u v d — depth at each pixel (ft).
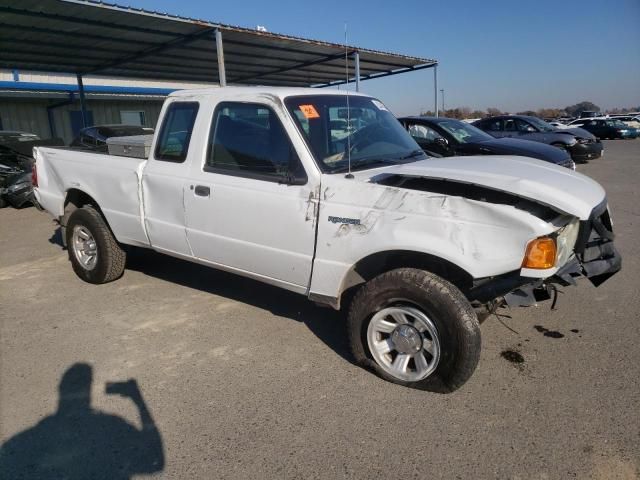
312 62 49.06
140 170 14.57
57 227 27.25
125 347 12.63
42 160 18.28
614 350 11.84
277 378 11.03
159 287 16.92
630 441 8.66
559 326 13.16
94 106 70.85
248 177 12.11
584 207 9.30
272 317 14.28
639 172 43.83
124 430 9.39
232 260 12.96
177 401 10.25
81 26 33.01
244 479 8.10
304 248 11.26
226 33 35.45
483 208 9.15
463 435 8.96
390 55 45.78
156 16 30.63
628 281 16.28
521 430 9.04
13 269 19.40
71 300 15.89
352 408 9.86
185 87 76.43
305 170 11.15
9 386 10.94
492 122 50.72
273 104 11.72
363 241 10.25
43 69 49.80
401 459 8.43
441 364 9.78
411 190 9.86
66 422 9.67
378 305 10.33
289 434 9.15
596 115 138.41
